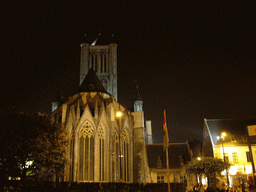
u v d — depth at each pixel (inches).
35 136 1370.6
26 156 1347.2
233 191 1285.7
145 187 1745.8
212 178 2383.1
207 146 2672.2
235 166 2316.7
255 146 2357.3
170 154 2795.3
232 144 2422.5
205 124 2684.5
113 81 3912.4
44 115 1547.7
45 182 1385.3
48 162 1423.5
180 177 2618.1
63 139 1581.0
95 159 2037.4
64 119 2220.7
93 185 1534.2
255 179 882.8
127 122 2464.3
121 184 1644.9
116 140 2289.6
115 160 2150.6
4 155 1293.1
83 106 2383.1
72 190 1450.5
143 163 2546.8
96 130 2110.0
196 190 1445.6
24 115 1421.0
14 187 1280.8
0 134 1310.3
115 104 2519.7
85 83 2623.0
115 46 4079.7
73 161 2016.5
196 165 1925.4
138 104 3809.1
